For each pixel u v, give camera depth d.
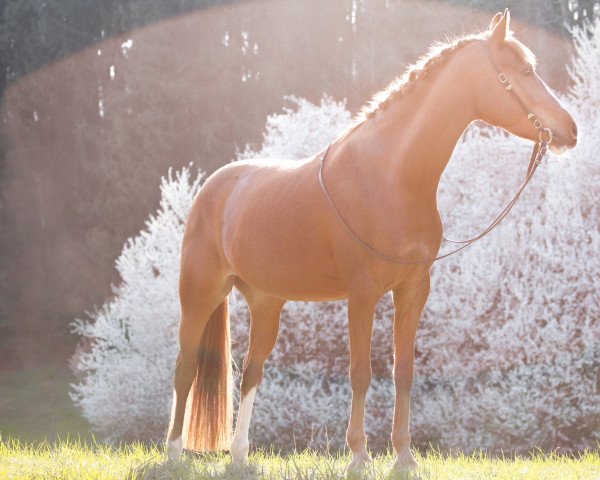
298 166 5.98
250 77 29.58
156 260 15.04
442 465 6.49
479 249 13.10
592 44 15.27
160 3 27.73
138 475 5.64
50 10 29.42
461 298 13.18
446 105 5.21
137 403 15.00
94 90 29.62
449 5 27.53
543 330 12.61
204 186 6.72
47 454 6.71
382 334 13.70
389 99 5.44
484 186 13.70
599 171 13.32
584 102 14.67
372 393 13.70
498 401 12.62
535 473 6.02
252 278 6.10
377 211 5.25
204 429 6.38
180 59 27.53
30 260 28.77
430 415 13.17
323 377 14.03
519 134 5.16
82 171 28.70
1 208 29.45
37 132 29.58
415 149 5.23
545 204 13.41
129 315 15.46
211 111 27.84
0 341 27.36
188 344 6.42
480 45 5.18
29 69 29.42
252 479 5.44
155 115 26.95
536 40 26.47
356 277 5.35
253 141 28.20
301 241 5.67
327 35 30.05
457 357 13.15
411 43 28.89
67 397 22.20
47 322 27.66
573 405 12.95
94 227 27.22
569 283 12.73
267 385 13.84
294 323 13.77
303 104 15.44
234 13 29.03
